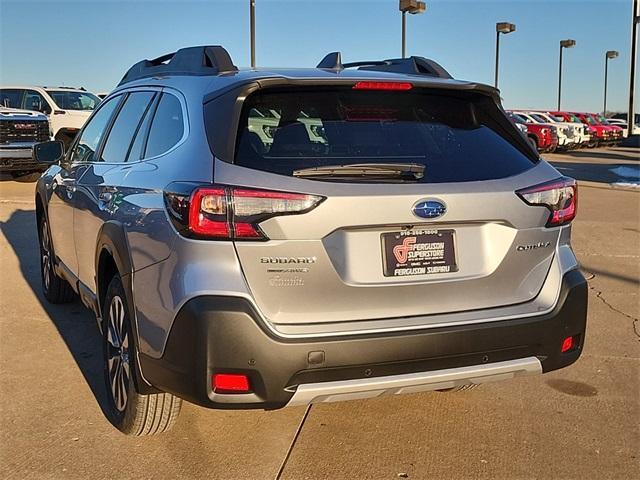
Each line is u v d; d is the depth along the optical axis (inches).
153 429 132.7
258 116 116.1
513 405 155.7
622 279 274.8
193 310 104.9
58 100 680.4
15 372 171.8
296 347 105.6
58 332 202.8
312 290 107.9
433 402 156.8
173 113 132.0
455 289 116.6
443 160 120.6
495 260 119.5
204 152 112.1
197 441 136.9
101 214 146.7
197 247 106.5
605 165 908.6
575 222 410.0
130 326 124.6
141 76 165.2
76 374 170.9
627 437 140.6
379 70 155.6
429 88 127.6
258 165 109.1
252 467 127.6
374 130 121.9
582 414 151.1
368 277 110.7
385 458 131.3
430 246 114.5
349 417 148.5
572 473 126.5
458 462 130.0
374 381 110.0
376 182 111.0
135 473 125.0
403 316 113.3
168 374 111.2
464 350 115.0
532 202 121.2
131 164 141.9
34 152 199.8
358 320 110.9
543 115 1247.5
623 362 182.7
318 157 113.3
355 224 108.3
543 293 124.6
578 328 126.6
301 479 123.5
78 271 177.0
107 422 144.4
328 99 123.0
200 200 106.2
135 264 122.5
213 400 106.2
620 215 442.0
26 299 237.3
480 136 129.1
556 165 908.6
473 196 115.4
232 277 105.2
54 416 147.3
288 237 105.7
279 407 108.1
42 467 126.4
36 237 350.9
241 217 105.1
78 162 184.2
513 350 120.0
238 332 104.0
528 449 135.3
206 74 131.3
